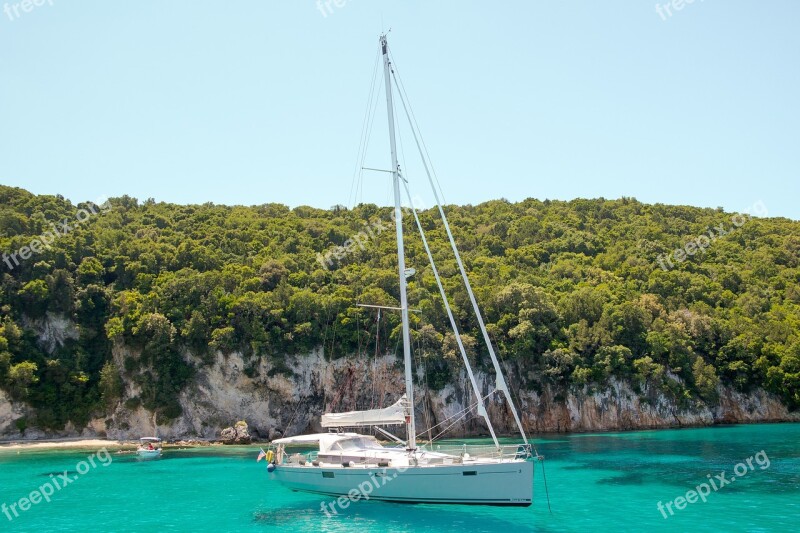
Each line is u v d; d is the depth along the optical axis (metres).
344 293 78.56
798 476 40.00
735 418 80.75
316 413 74.81
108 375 73.44
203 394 73.19
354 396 74.62
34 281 75.62
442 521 29.09
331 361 75.19
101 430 72.56
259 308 75.38
